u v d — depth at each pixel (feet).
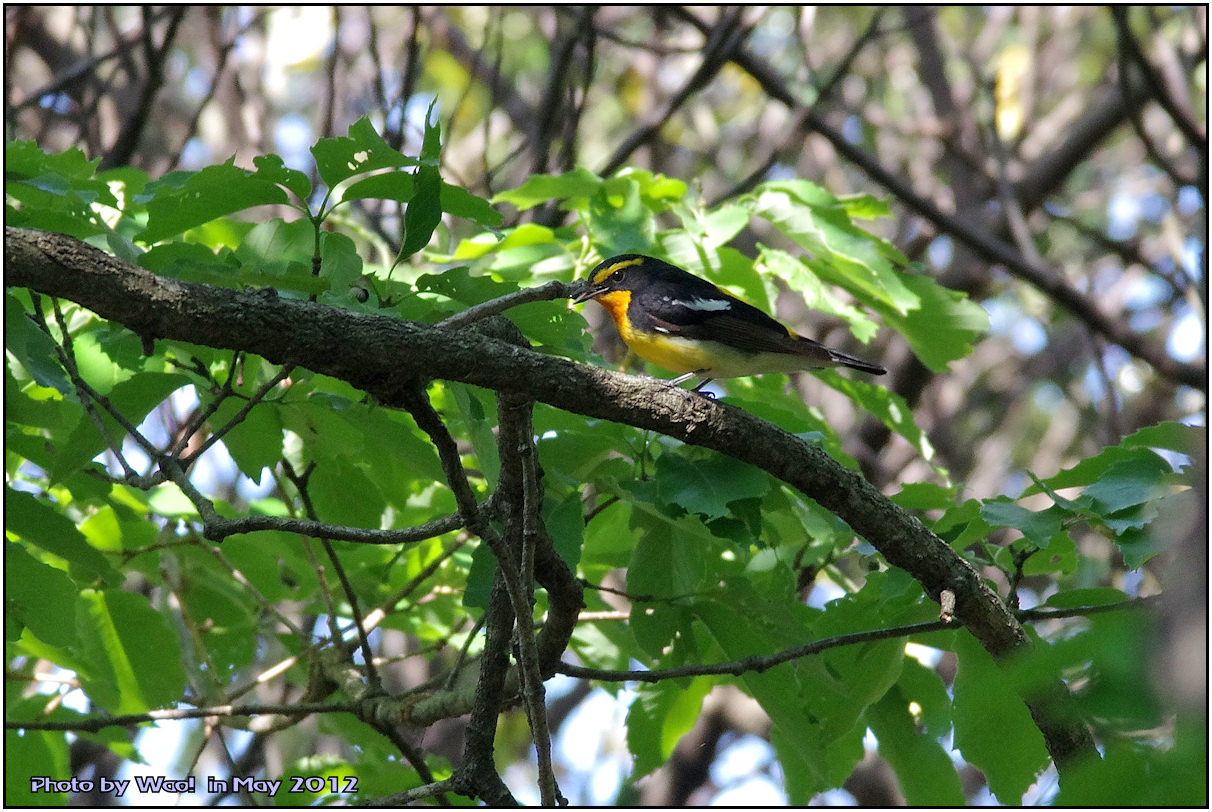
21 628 25.20
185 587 36.94
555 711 70.95
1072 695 12.35
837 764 33.45
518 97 75.51
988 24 76.23
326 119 49.34
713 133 72.90
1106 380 63.57
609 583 43.80
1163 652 9.30
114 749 33.40
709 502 24.99
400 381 21.16
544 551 25.36
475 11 77.71
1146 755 10.80
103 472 27.86
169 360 27.71
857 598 29.04
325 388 29.09
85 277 19.11
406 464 29.25
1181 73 66.23
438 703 29.76
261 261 24.86
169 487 33.71
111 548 33.09
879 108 74.69
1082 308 63.16
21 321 21.39
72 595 24.41
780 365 35.37
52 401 24.34
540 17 77.92
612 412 23.57
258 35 63.72
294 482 31.14
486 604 26.55
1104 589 26.23
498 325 24.70
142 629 32.96
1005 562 28.84
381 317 21.22
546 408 28.58
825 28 78.33
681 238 32.30
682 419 24.03
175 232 23.21
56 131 60.49
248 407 22.00
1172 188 65.62
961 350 36.06
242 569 35.04
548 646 27.48
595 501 34.17
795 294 71.00
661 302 35.17
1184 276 62.44
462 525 22.11
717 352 34.63
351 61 70.33
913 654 31.65
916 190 62.64
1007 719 25.66
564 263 33.01
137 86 62.80
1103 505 23.98
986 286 72.95
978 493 71.77
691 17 58.95
